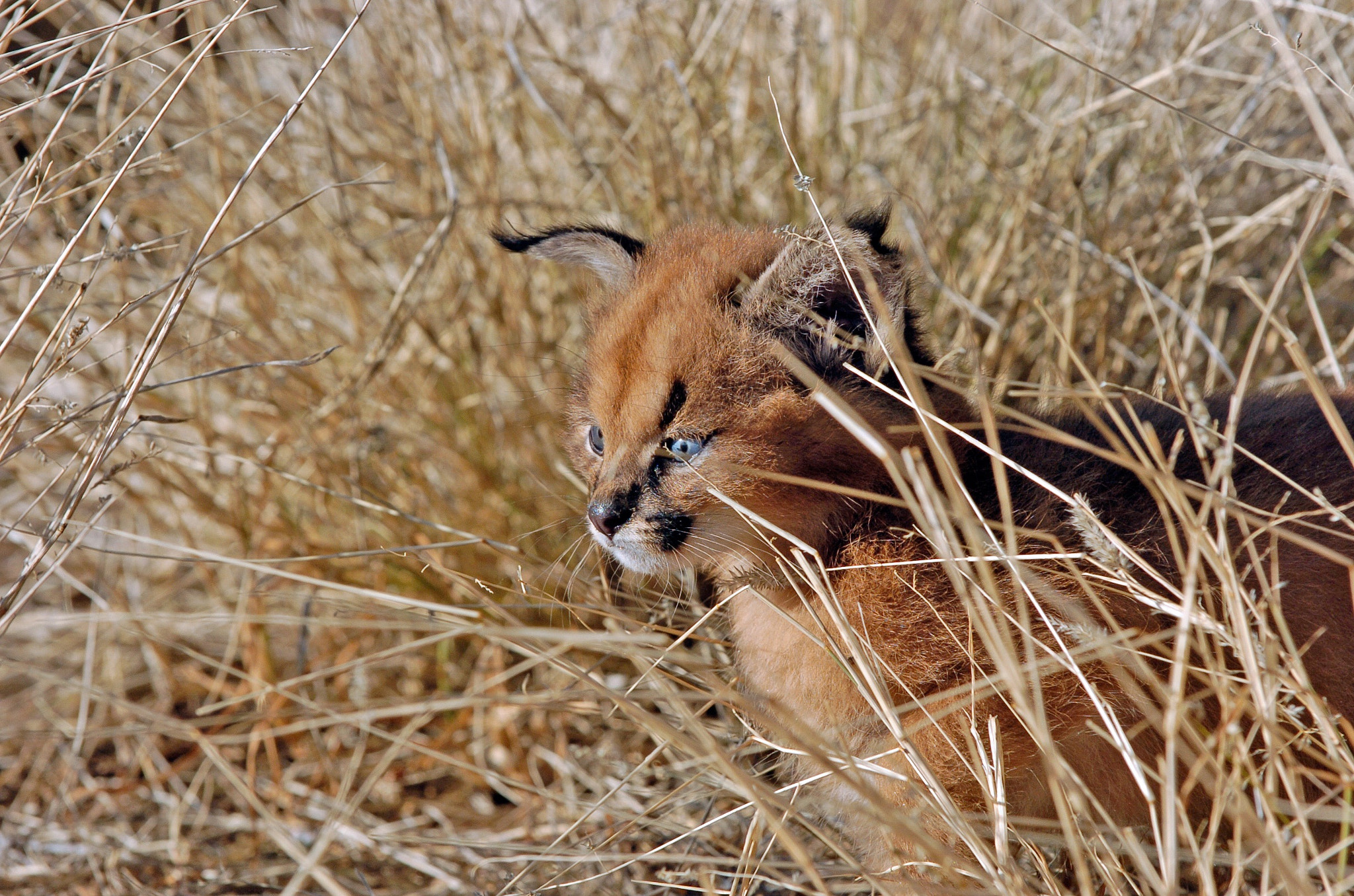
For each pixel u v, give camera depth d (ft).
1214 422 20.89
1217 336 27.14
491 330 33.73
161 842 27.40
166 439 30.48
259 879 26.02
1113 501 20.72
